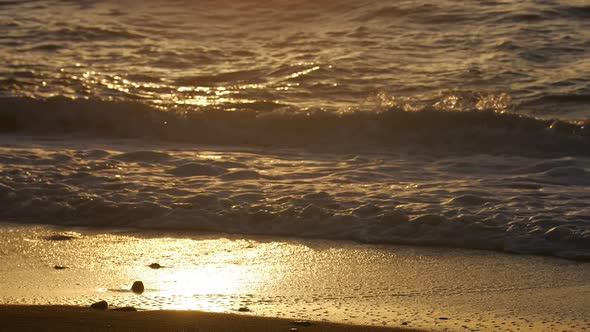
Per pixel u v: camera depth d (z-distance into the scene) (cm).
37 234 2302
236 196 2562
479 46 5225
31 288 1775
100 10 6300
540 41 5269
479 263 2033
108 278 1872
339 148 3509
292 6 6212
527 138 3500
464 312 1625
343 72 4750
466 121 3609
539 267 1994
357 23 5859
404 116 3691
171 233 2314
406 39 5441
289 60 5047
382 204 2455
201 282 1845
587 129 3522
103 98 4278
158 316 1536
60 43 5450
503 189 2655
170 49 5338
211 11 6222
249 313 1585
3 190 2625
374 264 2023
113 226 2388
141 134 3800
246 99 4328
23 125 3919
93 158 3103
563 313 1620
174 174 2880
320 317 1566
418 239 2227
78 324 1473
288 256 2094
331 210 2416
